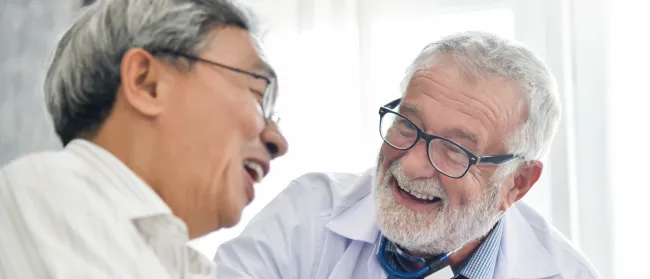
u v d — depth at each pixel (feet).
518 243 4.27
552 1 5.46
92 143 1.86
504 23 5.71
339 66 5.88
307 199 4.38
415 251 3.86
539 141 3.84
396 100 3.88
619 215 5.35
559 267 4.16
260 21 2.08
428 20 5.81
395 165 3.66
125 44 1.82
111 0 1.89
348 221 4.15
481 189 3.65
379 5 5.86
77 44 1.88
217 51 1.90
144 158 1.82
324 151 5.87
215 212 1.93
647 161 5.24
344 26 5.89
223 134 1.89
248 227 4.13
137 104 1.80
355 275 4.06
